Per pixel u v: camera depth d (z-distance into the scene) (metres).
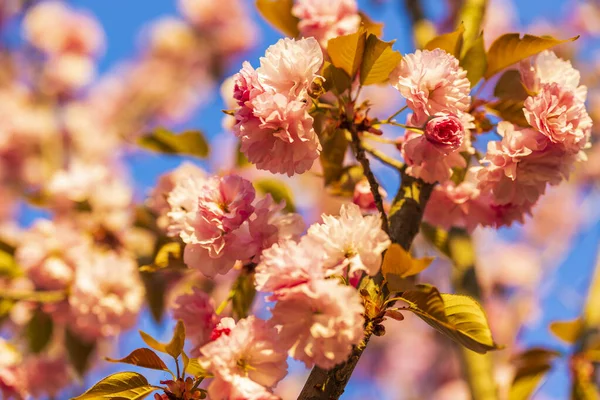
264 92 1.15
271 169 1.16
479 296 1.45
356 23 1.31
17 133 3.07
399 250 1.11
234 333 1.12
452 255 1.47
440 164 1.18
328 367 1.08
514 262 2.75
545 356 1.50
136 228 1.72
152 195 1.66
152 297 1.67
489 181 1.18
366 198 1.28
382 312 1.13
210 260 1.17
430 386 3.26
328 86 1.20
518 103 1.23
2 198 3.09
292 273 1.09
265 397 1.11
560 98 1.18
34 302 1.68
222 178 1.17
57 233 1.62
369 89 2.51
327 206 2.34
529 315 2.47
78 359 1.74
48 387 1.82
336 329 1.08
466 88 1.16
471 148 1.19
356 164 1.33
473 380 1.46
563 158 1.18
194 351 1.19
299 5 1.32
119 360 1.14
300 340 1.09
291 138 1.14
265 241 1.17
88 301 1.57
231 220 1.16
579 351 1.51
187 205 1.20
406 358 3.33
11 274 1.65
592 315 1.53
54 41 3.46
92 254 1.67
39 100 3.33
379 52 1.18
